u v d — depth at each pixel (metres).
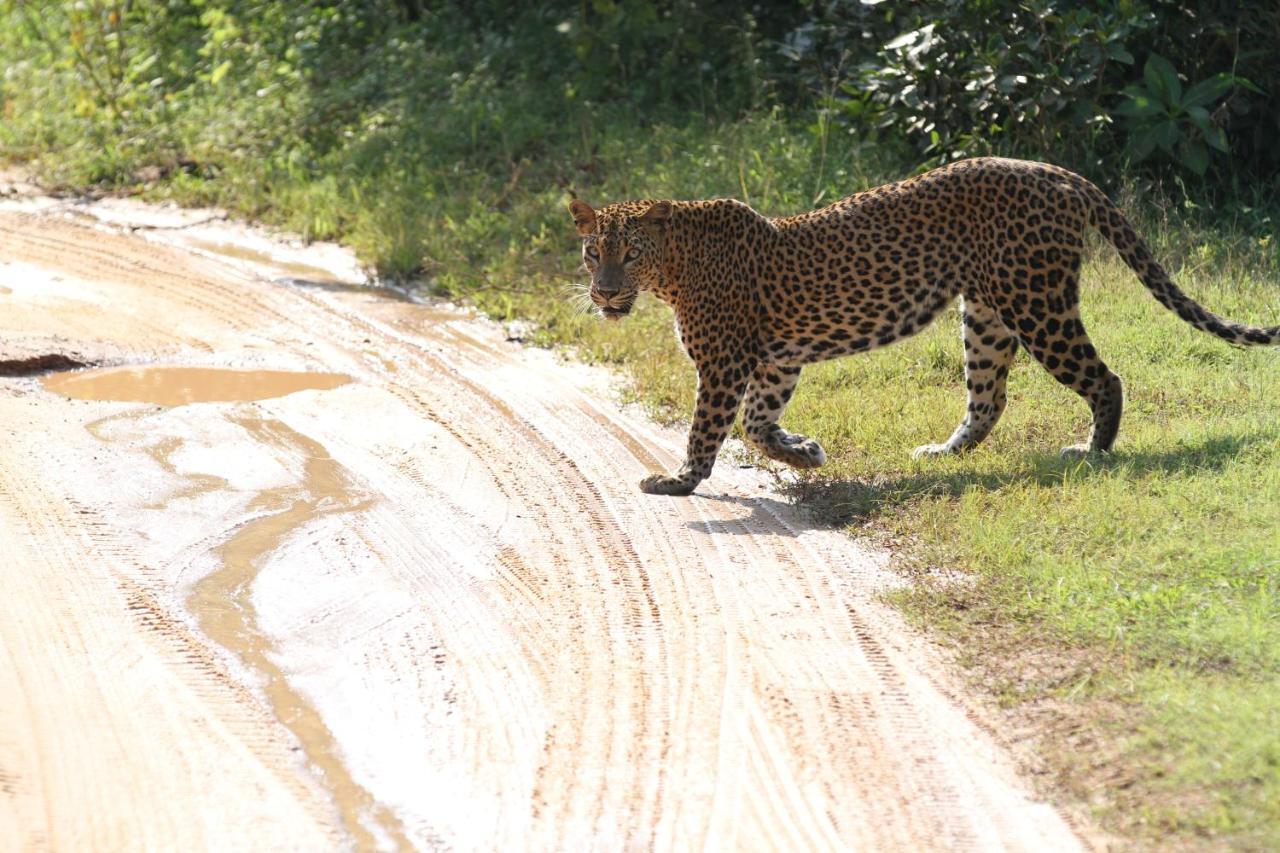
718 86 27.17
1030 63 20.41
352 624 11.71
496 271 21.52
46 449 15.04
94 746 9.91
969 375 14.23
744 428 14.44
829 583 12.00
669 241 13.64
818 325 13.77
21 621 11.62
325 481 14.53
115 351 18.41
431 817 9.13
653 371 17.30
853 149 22.77
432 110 27.78
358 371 17.95
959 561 12.00
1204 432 13.84
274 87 29.31
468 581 12.32
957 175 13.44
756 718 10.05
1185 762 8.84
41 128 30.25
